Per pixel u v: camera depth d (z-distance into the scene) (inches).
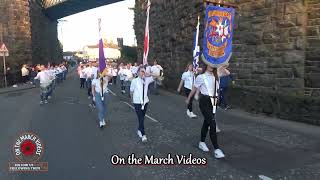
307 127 424.5
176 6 927.0
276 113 491.8
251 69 578.2
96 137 402.3
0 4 1519.4
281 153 318.7
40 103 724.7
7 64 1381.6
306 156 307.1
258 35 563.2
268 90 546.0
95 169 288.5
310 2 492.4
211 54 367.2
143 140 372.5
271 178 256.8
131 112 591.8
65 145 366.3
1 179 268.4
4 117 558.9
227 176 264.7
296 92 507.5
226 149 337.4
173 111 589.0
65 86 1278.3
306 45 497.7
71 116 558.9
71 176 272.7
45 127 466.0
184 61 869.2
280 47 528.1
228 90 600.1
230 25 374.9
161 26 1093.1
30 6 1744.6
